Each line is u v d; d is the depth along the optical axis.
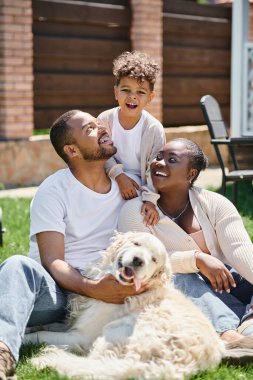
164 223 4.21
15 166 10.05
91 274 3.89
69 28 10.98
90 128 4.09
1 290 3.57
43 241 3.97
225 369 3.56
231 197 8.67
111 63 11.55
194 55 12.65
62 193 4.08
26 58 10.05
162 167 4.24
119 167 4.38
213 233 4.27
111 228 4.24
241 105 9.71
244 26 9.70
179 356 3.43
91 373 3.38
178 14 12.34
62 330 3.99
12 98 10.01
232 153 7.75
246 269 4.12
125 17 11.42
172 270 4.10
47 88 10.77
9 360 3.37
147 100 4.66
